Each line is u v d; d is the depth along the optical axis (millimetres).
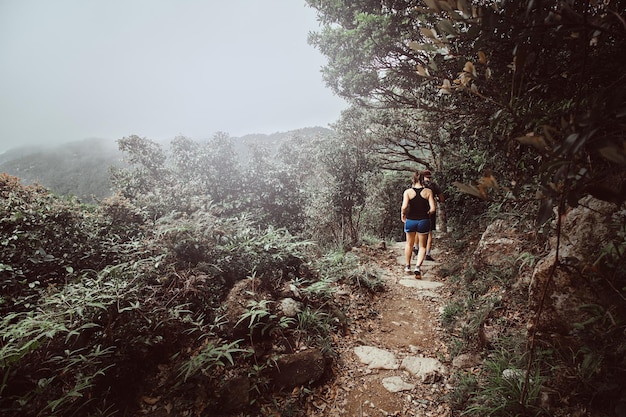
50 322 2561
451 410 2680
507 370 2578
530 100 2072
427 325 4137
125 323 2789
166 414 2445
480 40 1758
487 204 6469
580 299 2352
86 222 4352
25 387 2346
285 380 2924
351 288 4930
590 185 1255
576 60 1865
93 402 2395
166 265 3518
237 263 3971
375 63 5633
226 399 2602
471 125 3492
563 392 2211
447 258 6477
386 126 10875
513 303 3479
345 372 3268
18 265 3377
